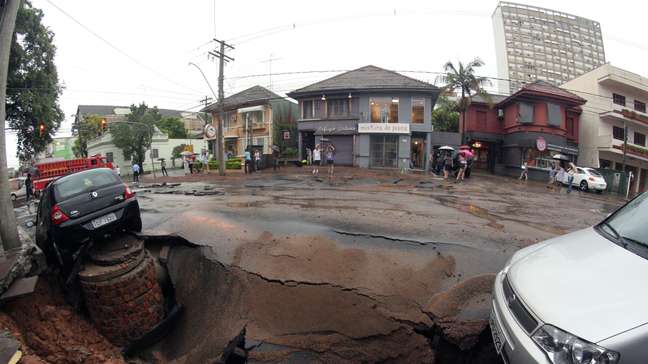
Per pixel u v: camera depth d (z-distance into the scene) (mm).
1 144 5082
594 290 2057
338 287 4035
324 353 3361
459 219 6871
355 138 23156
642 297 1892
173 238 5938
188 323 4664
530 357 1933
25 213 11375
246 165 20312
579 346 1771
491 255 4715
